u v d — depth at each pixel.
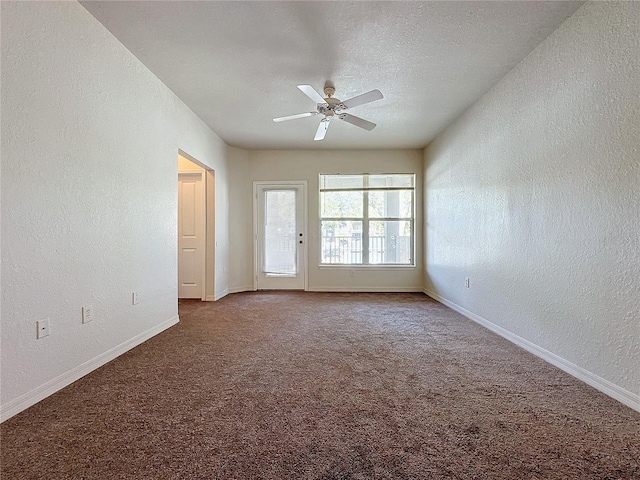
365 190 5.89
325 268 5.86
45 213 1.94
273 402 1.85
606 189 1.98
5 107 1.69
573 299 2.25
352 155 5.84
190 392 1.97
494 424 1.63
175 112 3.56
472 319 3.80
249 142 5.38
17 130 1.76
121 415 1.71
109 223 2.51
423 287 5.79
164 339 3.03
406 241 5.88
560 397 1.92
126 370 2.31
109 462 1.35
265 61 2.88
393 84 3.29
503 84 3.14
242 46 2.65
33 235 1.86
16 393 1.74
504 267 3.12
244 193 5.81
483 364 2.44
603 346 2.01
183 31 2.46
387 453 1.41
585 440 1.51
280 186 5.88
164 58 2.84
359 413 1.73
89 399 1.88
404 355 2.62
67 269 2.10
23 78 1.79
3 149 1.69
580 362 2.19
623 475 1.28
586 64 2.13
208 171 4.90
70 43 2.12
